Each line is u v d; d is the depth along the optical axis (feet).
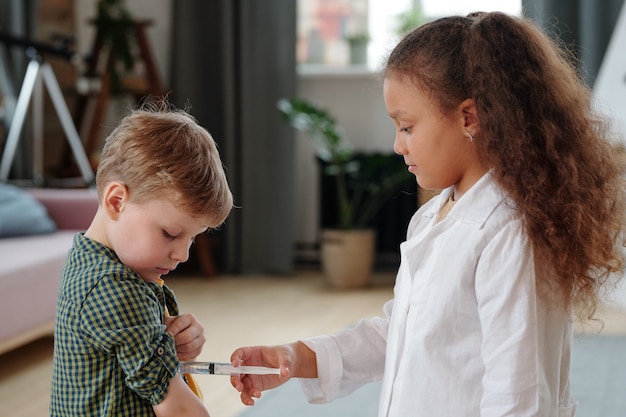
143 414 3.76
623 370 9.84
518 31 3.81
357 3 17.10
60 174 15.88
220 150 16.48
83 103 16.28
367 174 15.76
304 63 17.31
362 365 4.65
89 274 3.73
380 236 16.61
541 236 3.55
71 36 15.72
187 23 16.40
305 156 17.08
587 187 3.66
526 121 3.68
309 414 8.45
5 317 9.43
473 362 3.71
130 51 15.92
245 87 16.16
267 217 16.38
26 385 9.43
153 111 4.19
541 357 3.52
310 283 15.65
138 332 3.62
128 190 3.76
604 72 13.43
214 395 9.02
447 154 3.82
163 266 3.86
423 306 3.82
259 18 16.03
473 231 3.74
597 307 3.87
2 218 11.84
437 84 3.75
